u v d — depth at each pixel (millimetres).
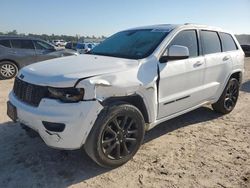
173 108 4395
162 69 4066
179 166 3756
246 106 6770
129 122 3658
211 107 6469
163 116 4277
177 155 4070
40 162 3783
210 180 3434
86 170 3621
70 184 3320
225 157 4035
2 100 6891
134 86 3609
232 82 5848
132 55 4211
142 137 3840
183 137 4738
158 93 4043
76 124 3172
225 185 3334
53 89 3264
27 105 3455
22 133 4707
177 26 4680
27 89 3525
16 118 3660
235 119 5746
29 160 3826
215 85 5289
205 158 3992
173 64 4250
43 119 3234
